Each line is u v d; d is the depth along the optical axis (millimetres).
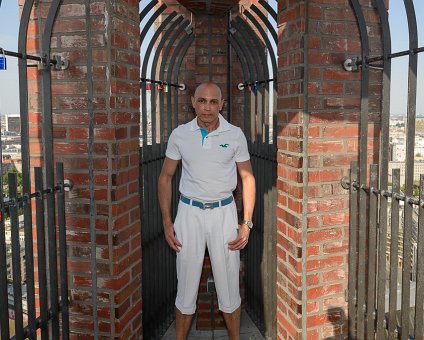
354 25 2516
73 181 2438
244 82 3945
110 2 2281
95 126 2367
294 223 2639
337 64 2516
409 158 2123
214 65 3807
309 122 2512
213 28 3768
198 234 2646
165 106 4293
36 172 2166
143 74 3260
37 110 2555
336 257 2672
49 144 2297
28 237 2100
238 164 2701
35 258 2715
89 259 2492
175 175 3979
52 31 2355
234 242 2666
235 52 4160
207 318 4047
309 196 2566
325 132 2545
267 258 3621
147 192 3445
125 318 2600
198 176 2572
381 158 2264
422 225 1965
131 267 2674
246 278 4344
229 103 3996
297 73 2512
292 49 2561
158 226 3732
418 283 2021
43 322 2264
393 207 2137
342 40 2508
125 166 2518
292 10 2535
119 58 2391
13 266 1985
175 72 3953
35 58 2205
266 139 3557
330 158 2572
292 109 2598
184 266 2713
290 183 2674
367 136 2475
